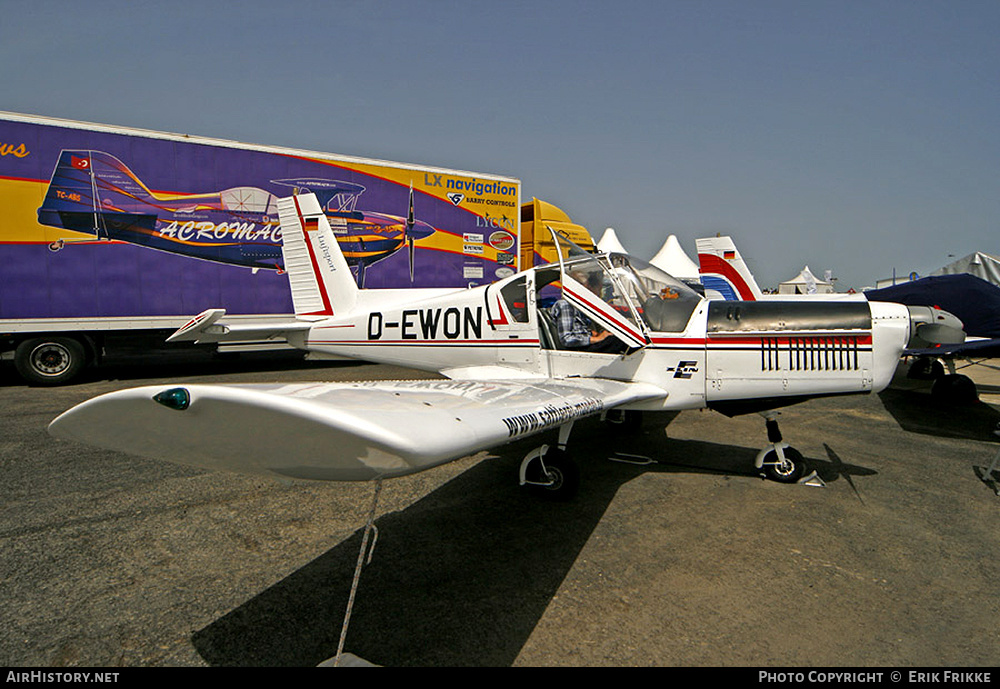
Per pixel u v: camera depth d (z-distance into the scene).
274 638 2.17
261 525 3.20
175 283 7.69
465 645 2.15
